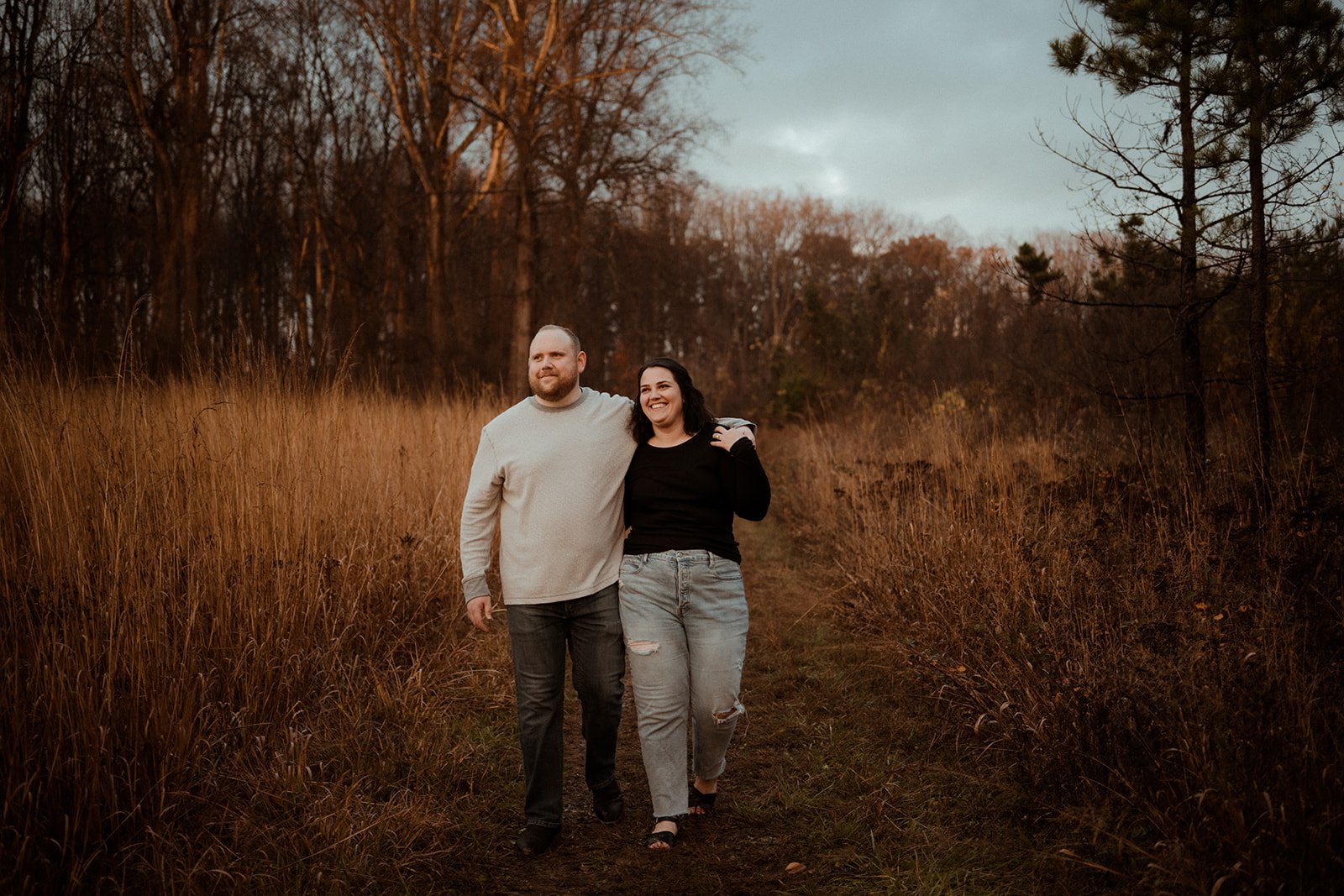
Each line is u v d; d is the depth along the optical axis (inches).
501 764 134.7
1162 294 283.3
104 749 99.6
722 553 113.2
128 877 95.3
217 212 867.4
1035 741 120.5
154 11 619.5
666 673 110.4
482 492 114.4
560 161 732.7
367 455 215.9
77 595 116.7
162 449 149.0
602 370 934.4
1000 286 551.2
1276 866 82.9
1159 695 112.6
